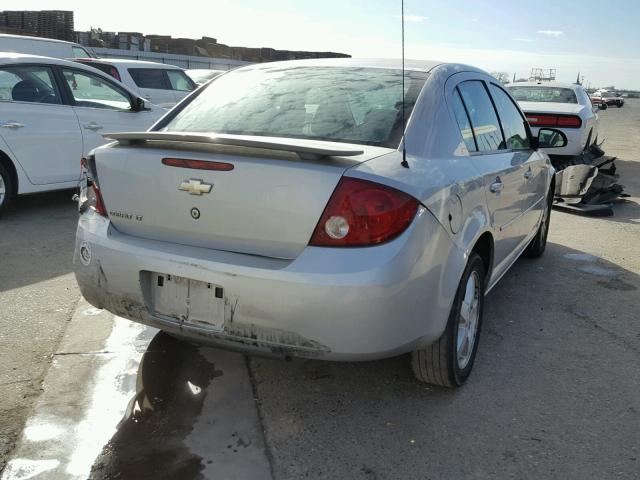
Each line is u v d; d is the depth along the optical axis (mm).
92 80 7184
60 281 4648
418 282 2615
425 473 2574
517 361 3629
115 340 3686
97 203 2994
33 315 4004
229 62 26641
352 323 2479
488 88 4121
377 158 2689
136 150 2846
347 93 3273
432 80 3334
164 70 13297
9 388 3102
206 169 2639
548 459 2688
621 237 6828
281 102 3316
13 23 22938
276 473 2549
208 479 2494
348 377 3350
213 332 2668
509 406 3109
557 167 10031
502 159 3881
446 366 3051
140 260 2758
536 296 4777
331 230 2484
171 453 2652
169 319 2773
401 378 3355
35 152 6516
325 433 2840
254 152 2602
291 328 2525
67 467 2533
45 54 12539
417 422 2943
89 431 2779
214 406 3029
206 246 2701
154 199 2773
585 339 3980
